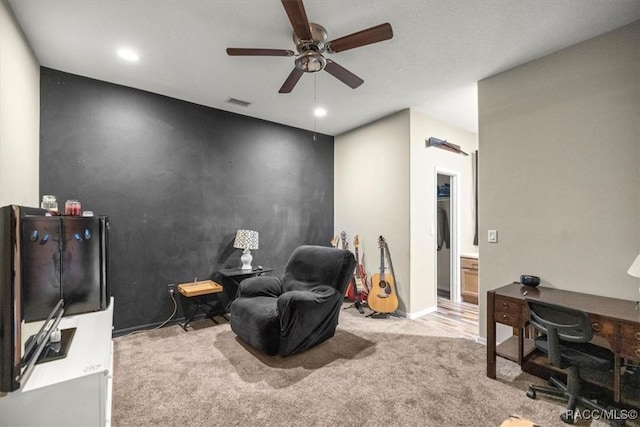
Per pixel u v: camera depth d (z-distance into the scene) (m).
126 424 1.69
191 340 2.87
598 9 1.91
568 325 1.75
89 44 2.30
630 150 2.06
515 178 2.64
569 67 2.33
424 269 3.81
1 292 1.11
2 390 1.10
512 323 2.13
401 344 2.81
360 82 2.39
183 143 3.42
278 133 4.27
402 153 3.76
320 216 4.74
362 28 2.12
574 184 2.31
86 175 2.82
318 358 2.51
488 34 2.19
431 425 1.70
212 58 2.52
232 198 3.81
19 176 2.06
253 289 3.00
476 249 4.54
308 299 2.49
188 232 3.44
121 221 3.00
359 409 1.84
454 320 3.54
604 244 2.17
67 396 1.21
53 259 1.66
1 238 1.11
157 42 2.28
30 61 2.30
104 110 2.92
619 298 2.09
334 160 4.94
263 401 1.91
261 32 2.17
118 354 2.55
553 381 2.00
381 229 4.05
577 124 2.29
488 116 2.84
